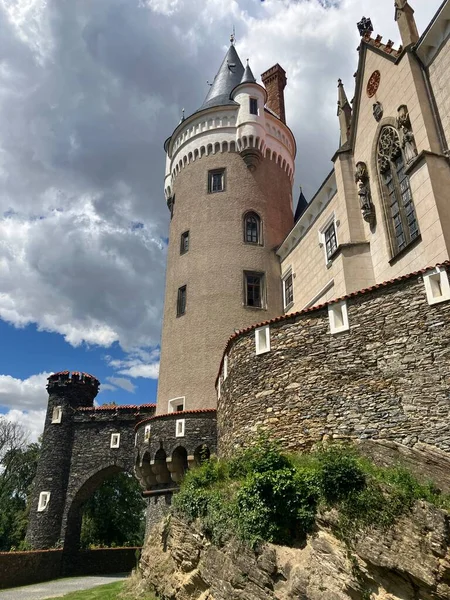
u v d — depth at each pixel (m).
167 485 25.34
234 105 35.62
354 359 14.95
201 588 14.91
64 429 41.75
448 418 12.45
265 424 16.55
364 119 23.17
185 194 34.66
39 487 40.06
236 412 18.16
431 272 13.98
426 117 18.52
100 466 39.94
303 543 12.02
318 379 15.59
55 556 37.59
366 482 11.60
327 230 26.36
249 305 30.30
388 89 21.20
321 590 10.89
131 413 41.38
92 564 41.62
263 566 12.20
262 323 18.20
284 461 13.89
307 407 15.52
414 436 12.91
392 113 20.78
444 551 9.55
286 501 12.60
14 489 59.94
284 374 16.61
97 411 41.91
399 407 13.48
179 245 33.12
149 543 22.75
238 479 15.62
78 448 41.06
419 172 17.48
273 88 41.84
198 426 24.56
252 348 18.23
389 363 14.11
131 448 40.12
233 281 30.56
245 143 34.28
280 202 35.19
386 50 21.83
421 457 12.30
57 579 36.50
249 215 33.19
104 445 40.66
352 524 11.12
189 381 27.86
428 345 13.45
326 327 16.08
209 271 30.88
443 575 9.41
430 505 10.23
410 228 19.12
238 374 18.53
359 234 22.47
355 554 10.77
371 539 10.65
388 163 20.98
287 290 31.12
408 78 19.59
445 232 16.23
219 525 14.42
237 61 41.91
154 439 25.69
